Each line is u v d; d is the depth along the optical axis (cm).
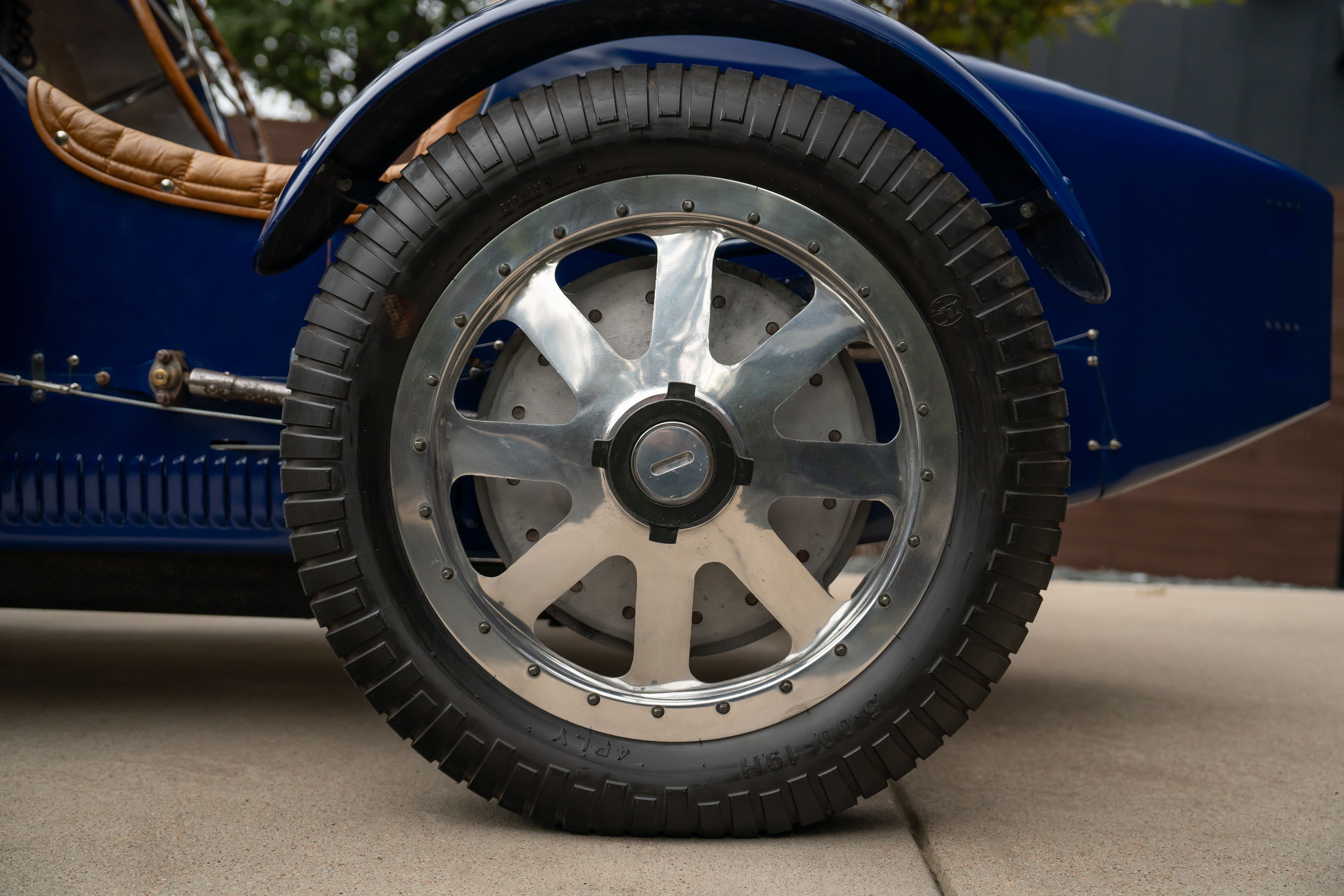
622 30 166
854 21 162
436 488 165
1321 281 212
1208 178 202
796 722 164
